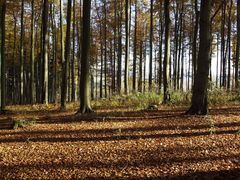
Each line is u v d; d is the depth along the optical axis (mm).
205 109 15102
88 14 17094
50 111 21750
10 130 13844
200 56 15016
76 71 45844
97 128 13398
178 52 40781
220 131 11742
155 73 46312
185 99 22078
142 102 21375
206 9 14789
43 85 26625
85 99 17531
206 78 15086
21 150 10531
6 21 36031
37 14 36562
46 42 26531
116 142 10969
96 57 44875
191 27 37594
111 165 8594
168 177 7441
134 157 9172
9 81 55812
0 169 8734
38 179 7910
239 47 28891
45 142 11500
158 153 9406
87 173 8102
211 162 8297
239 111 16500
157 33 40969
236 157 8586
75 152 10023
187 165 8180
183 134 11570
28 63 46844
